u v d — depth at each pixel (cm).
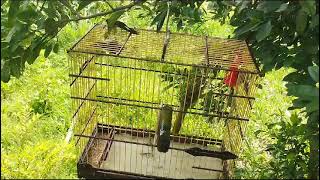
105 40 85
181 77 85
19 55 78
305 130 77
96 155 85
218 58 82
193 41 89
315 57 70
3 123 96
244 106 80
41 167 82
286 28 75
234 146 85
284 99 118
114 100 98
